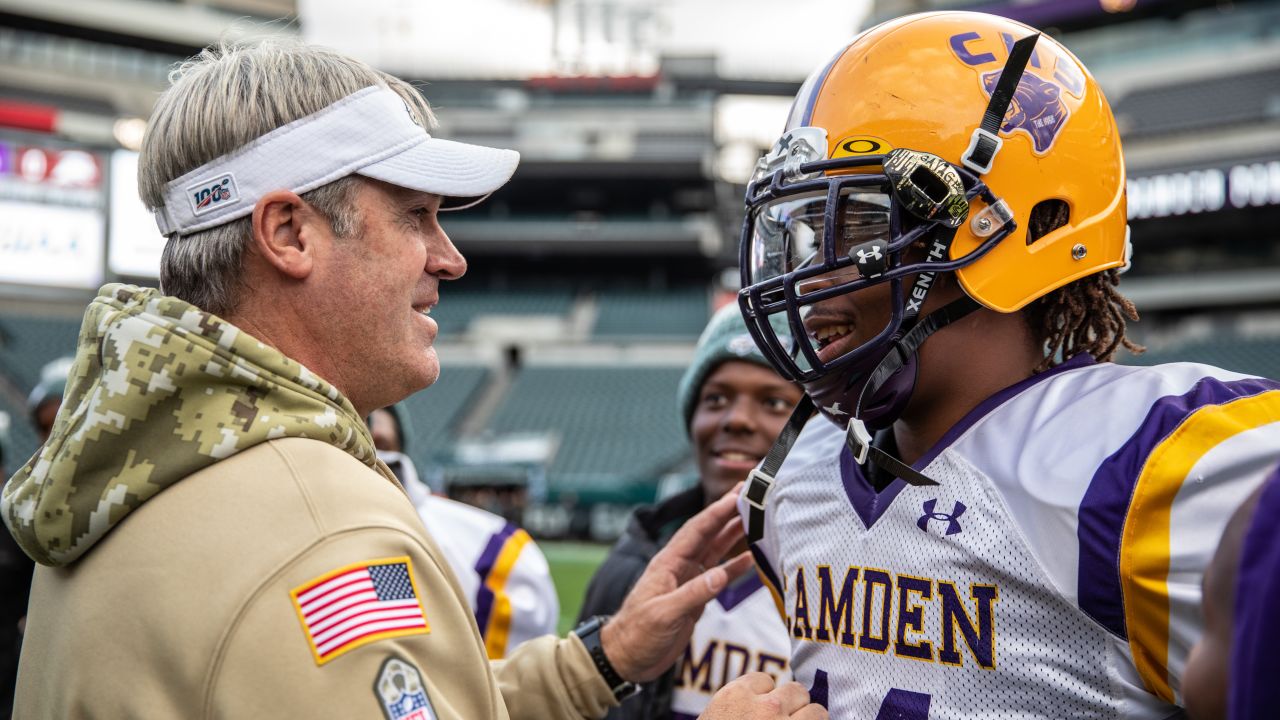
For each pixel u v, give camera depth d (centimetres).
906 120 115
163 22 2164
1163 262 1931
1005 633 103
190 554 97
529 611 232
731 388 218
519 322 2227
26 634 114
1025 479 104
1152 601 94
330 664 92
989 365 116
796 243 119
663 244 2308
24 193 1573
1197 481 93
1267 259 1833
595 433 1831
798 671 125
